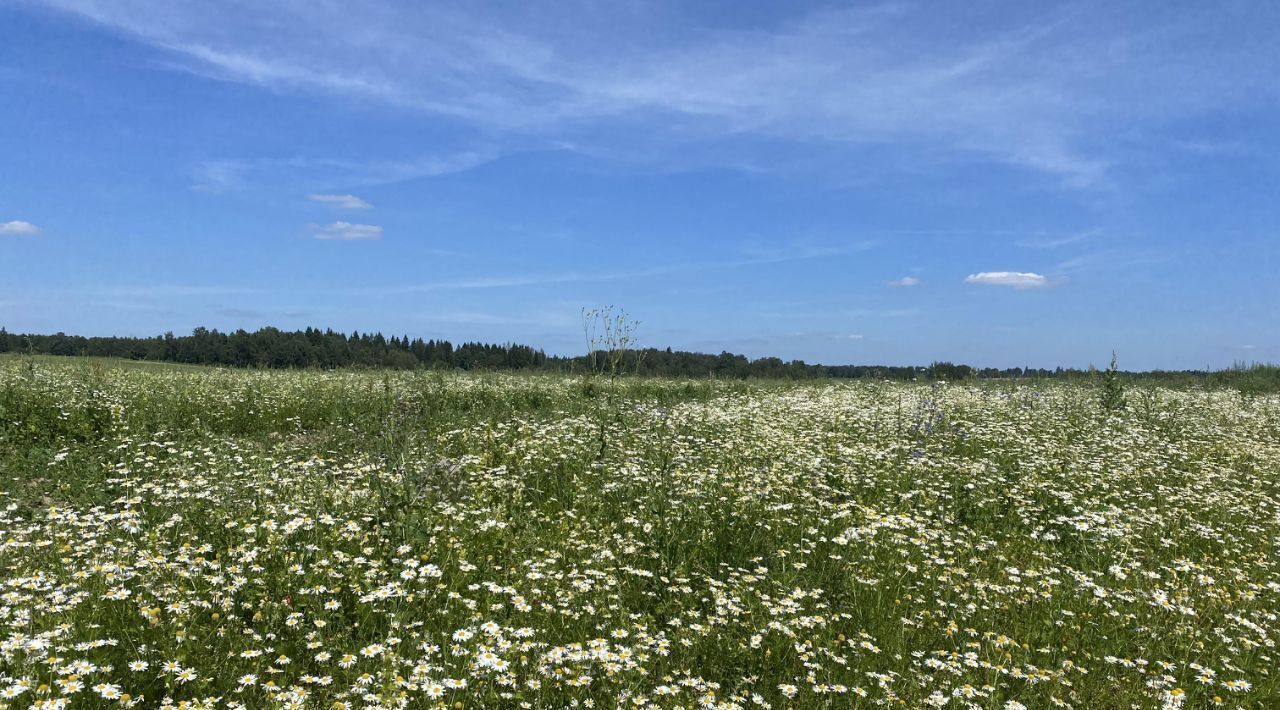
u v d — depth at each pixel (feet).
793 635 16.61
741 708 14.39
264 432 44.88
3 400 42.96
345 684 14.10
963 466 33.63
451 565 19.66
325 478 27.73
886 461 34.14
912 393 65.67
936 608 19.65
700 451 36.17
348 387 60.08
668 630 17.83
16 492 28.76
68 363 92.07
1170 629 18.85
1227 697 16.16
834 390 69.92
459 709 13.28
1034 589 20.71
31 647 13.17
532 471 31.09
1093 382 77.05
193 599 16.28
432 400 53.93
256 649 14.73
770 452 35.42
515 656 15.15
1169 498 30.53
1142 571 22.36
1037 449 39.65
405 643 15.40
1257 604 20.83
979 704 15.11
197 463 30.91
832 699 15.10
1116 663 17.11
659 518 24.52
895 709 14.71
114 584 16.97
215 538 21.16
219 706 13.39
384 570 19.01
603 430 36.24
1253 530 27.66
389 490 24.23
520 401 56.90
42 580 16.75
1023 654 17.13
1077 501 30.58
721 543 23.44
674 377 85.87
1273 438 48.75
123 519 21.45
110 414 41.83
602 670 15.08
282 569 18.33
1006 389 70.90
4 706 11.92
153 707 13.48
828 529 24.81
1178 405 60.80
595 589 19.16
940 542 24.32
